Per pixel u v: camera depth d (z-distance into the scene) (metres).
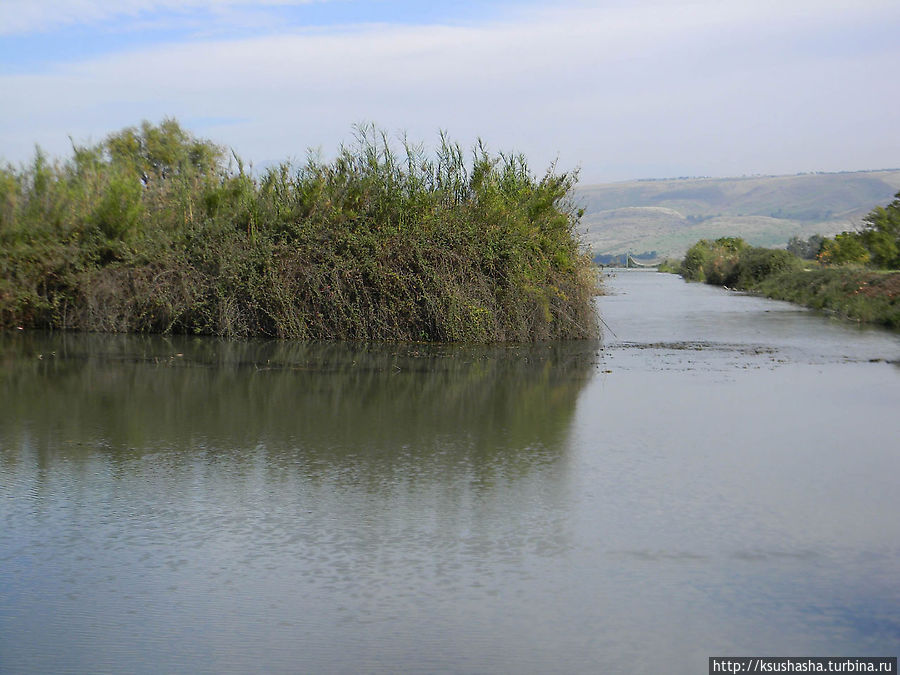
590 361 18.00
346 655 5.02
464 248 21.23
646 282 65.56
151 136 37.16
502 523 7.27
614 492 8.19
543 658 4.99
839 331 24.83
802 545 6.77
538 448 9.98
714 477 8.73
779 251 52.22
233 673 4.82
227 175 24.09
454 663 4.93
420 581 6.05
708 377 15.83
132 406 12.52
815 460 9.47
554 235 22.08
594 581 6.06
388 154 22.81
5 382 14.63
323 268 21.48
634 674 4.82
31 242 23.41
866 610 5.62
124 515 7.45
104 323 22.84
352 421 11.54
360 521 7.30
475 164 22.91
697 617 5.51
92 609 5.62
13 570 6.24
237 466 9.07
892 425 11.42
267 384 14.66
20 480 8.53
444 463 9.24
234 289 21.94
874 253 43.34
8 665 4.91
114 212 23.34
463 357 18.48
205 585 5.98
